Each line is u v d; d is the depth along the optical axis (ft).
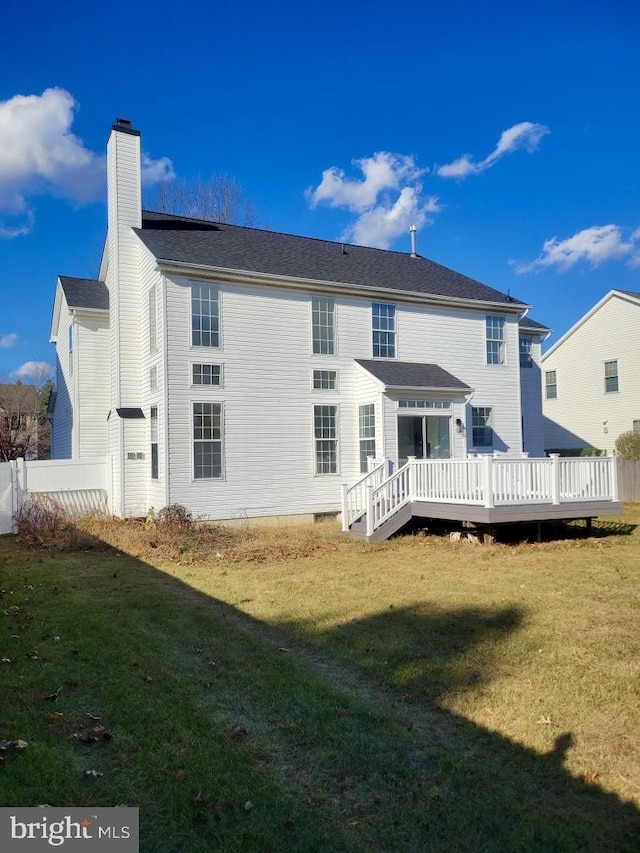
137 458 52.31
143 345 54.08
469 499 39.55
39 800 10.55
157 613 23.32
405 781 11.53
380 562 33.76
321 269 57.93
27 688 15.61
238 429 50.80
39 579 29.68
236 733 13.32
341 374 56.08
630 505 64.75
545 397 103.40
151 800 10.69
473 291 65.87
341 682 16.67
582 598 24.47
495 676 16.62
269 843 9.59
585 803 10.88
